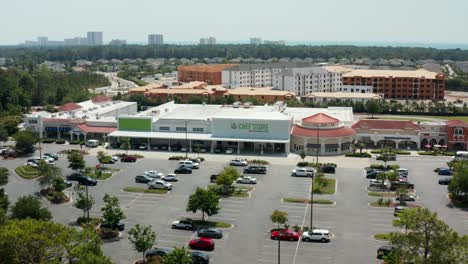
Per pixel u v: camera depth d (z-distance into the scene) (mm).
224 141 195500
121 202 132875
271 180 154625
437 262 75500
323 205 130375
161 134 199750
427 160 182500
